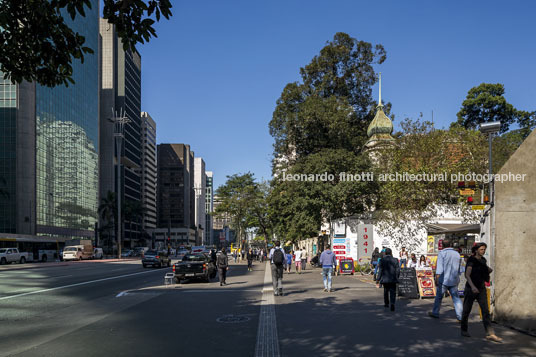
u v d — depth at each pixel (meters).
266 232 61.03
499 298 8.77
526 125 52.34
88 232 115.06
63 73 7.93
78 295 15.42
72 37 7.54
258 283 19.38
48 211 92.75
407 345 6.95
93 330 8.50
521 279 8.59
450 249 9.38
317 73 45.06
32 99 87.56
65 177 101.56
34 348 7.01
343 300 12.75
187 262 20.34
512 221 8.79
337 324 8.80
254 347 6.90
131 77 154.38
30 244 50.91
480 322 9.01
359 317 9.67
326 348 6.77
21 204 83.88
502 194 8.94
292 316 9.87
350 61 45.50
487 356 6.29
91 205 118.19
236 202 50.94
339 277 23.17
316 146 39.34
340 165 32.75
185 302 12.76
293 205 35.03
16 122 85.38
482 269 7.53
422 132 29.91
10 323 9.68
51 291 16.88
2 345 7.32
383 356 6.29
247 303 12.34
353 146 41.03
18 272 30.17
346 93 45.06
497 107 54.53
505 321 8.64
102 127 136.50
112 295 15.28
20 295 15.52
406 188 28.52
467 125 55.91
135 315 10.35
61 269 34.44
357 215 29.73
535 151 8.80
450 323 8.90
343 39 44.84
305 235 43.41
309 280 20.73
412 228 28.30
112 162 135.50
